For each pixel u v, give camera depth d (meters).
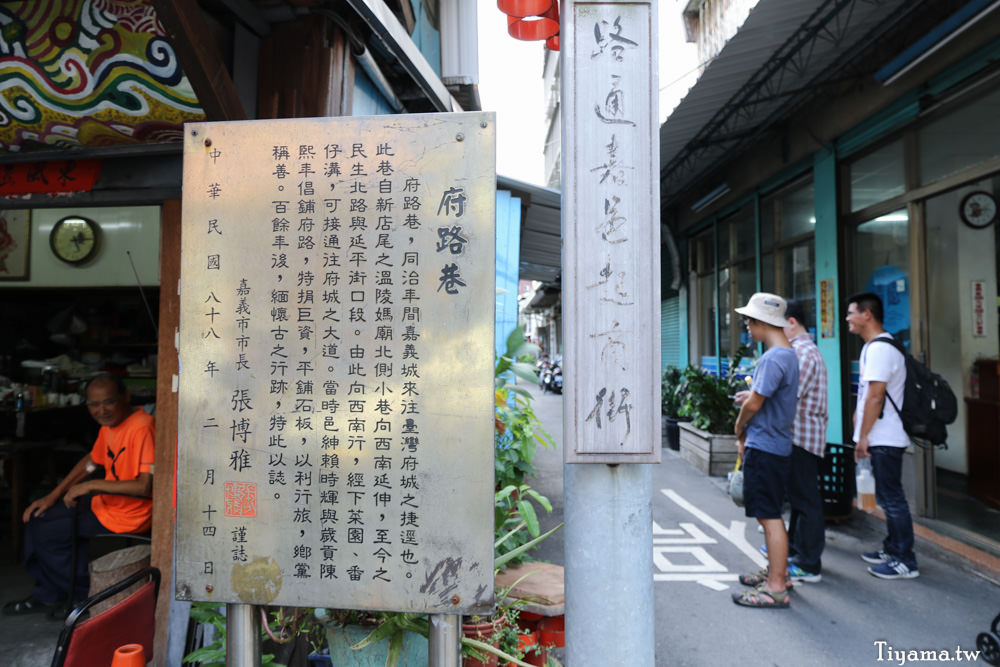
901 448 3.99
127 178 2.72
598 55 1.56
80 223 4.97
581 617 1.60
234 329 1.60
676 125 6.80
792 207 7.68
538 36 1.90
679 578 4.07
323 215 1.59
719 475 7.06
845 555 4.43
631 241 1.55
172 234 2.71
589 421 1.55
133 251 4.98
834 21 4.77
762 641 3.18
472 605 1.50
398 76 3.26
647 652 1.60
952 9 4.52
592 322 1.55
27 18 2.25
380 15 2.43
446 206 1.55
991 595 3.72
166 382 2.72
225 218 1.62
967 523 4.84
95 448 3.41
